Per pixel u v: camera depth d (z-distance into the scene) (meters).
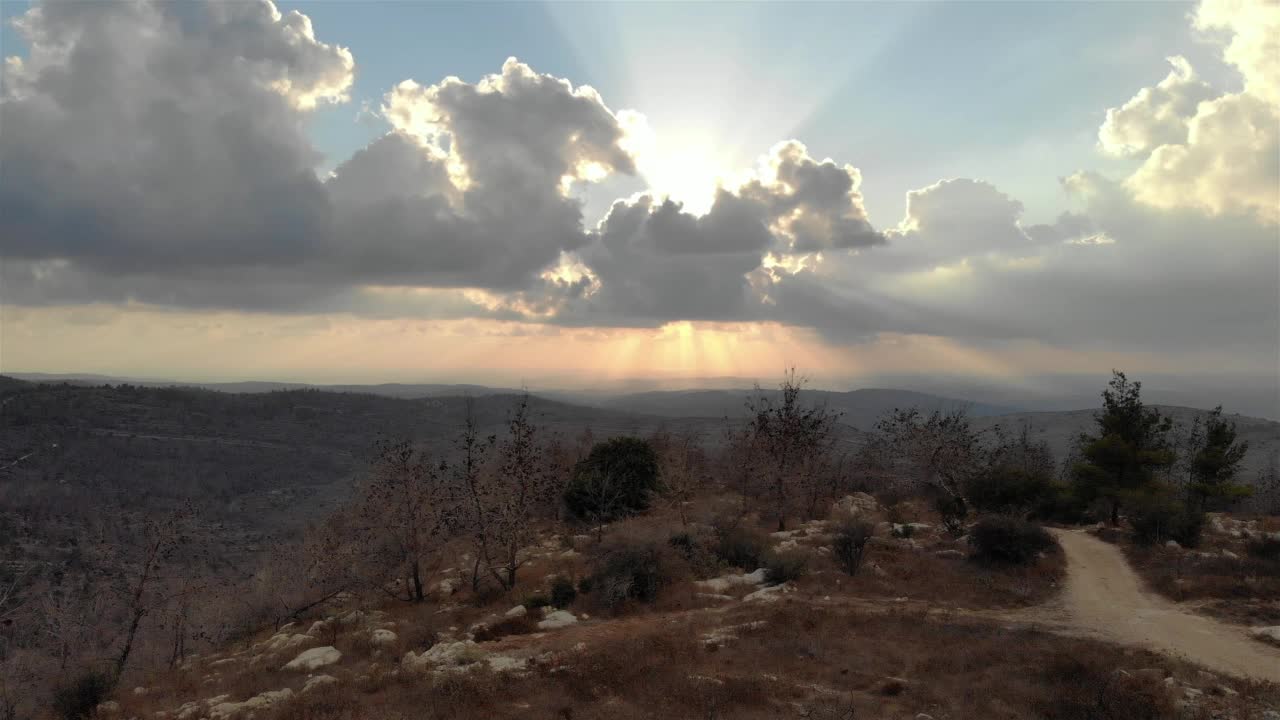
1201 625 24.45
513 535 31.73
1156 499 37.34
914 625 24.23
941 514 44.06
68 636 29.61
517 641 23.95
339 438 131.50
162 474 98.56
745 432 47.97
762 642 22.48
